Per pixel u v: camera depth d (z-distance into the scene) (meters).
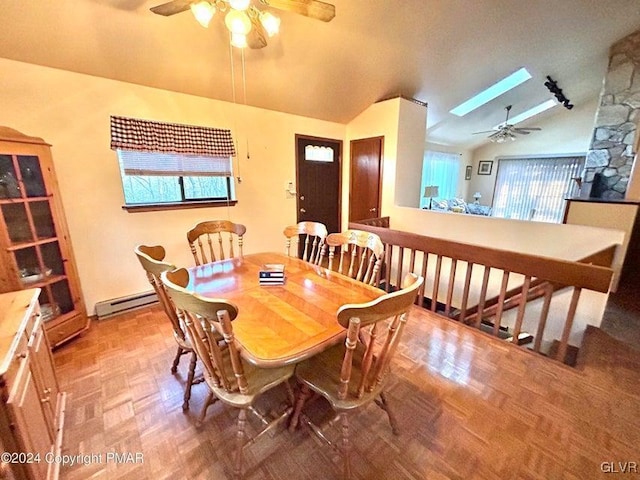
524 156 8.07
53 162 2.32
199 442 1.47
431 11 2.81
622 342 2.24
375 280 2.00
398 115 4.23
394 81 3.92
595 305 2.39
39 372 1.33
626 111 4.22
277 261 2.22
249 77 3.14
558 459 1.37
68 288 2.29
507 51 3.79
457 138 7.70
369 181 4.72
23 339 1.19
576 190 6.73
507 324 2.91
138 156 2.87
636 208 3.46
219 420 1.60
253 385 1.29
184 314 1.16
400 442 1.46
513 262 2.19
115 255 2.84
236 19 1.57
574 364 2.29
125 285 2.93
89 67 2.43
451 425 1.56
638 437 1.48
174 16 2.27
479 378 1.91
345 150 4.94
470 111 5.80
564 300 2.52
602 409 1.65
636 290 3.39
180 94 3.03
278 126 3.95
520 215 8.44
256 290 1.68
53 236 2.17
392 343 1.23
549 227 3.20
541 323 2.16
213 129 3.29
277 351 1.13
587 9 3.20
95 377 1.92
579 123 6.99
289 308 1.47
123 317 2.73
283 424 1.57
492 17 3.06
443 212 4.02
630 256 3.68
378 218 4.36
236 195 3.68
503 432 1.51
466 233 3.86
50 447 1.29
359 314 1.01
